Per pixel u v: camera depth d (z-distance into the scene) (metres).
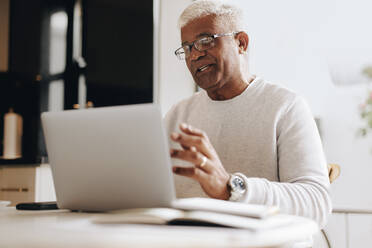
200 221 0.72
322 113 2.67
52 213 1.07
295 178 1.21
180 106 1.73
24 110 3.17
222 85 1.52
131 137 0.90
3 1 3.61
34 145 3.09
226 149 1.51
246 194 1.00
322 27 2.68
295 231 0.69
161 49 2.72
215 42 1.47
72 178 1.02
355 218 2.44
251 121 1.48
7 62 3.54
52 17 3.18
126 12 2.97
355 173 2.61
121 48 2.99
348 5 2.66
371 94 2.60
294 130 1.35
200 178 0.94
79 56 3.32
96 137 0.95
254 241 0.59
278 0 2.72
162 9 2.73
